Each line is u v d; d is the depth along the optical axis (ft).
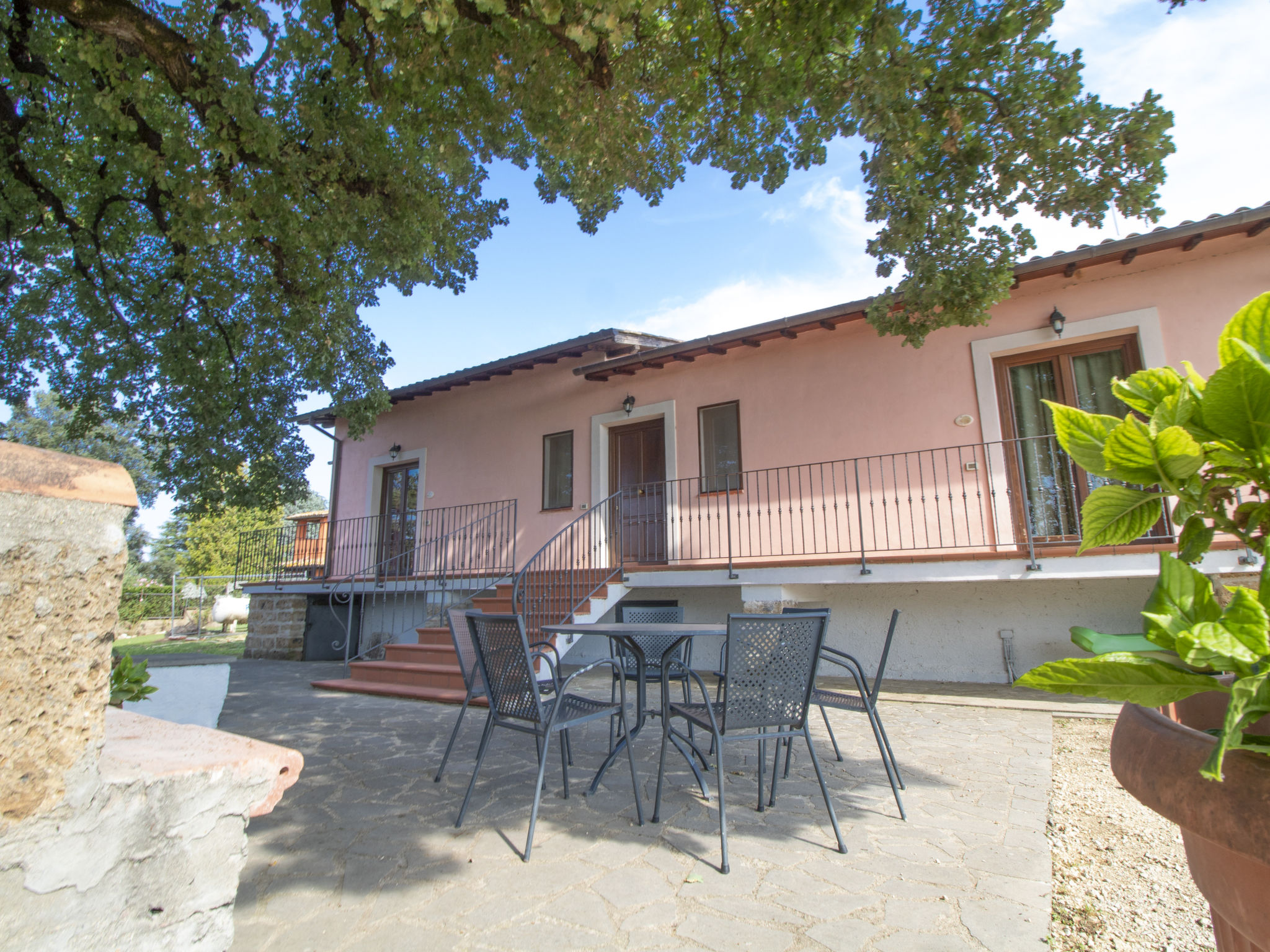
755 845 9.15
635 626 13.14
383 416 39.04
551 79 14.44
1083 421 3.21
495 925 7.16
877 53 12.07
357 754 14.33
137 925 3.04
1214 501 2.92
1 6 15.70
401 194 18.31
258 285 22.66
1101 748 13.97
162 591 69.97
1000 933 6.81
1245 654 2.18
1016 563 19.04
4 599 2.65
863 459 23.72
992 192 13.62
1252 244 18.86
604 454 30.25
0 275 20.85
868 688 10.82
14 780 2.66
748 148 16.93
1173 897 7.39
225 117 14.46
